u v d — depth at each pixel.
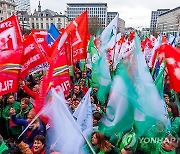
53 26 8.21
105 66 6.59
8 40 5.43
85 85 7.98
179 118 5.42
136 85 3.70
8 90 5.23
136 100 3.68
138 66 3.74
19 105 5.95
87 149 3.63
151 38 11.87
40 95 4.32
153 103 3.71
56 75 5.45
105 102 6.35
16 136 5.16
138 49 3.77
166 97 6.30
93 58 6.80
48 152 3.81
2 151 3.88
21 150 3.96
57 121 3.74
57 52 5.43
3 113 5.47
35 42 6.40
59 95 3.91
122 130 3.84
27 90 6.20
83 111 4.28
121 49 9.03
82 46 6.95
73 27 6.73
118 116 3.75
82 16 6.78
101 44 7.73
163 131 4.31
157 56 6.71
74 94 6.81
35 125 4.40
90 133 4.23
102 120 4.09
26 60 6.48
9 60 5.20
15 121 5.11
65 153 3.57
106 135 4.21
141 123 3.74
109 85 6.40
